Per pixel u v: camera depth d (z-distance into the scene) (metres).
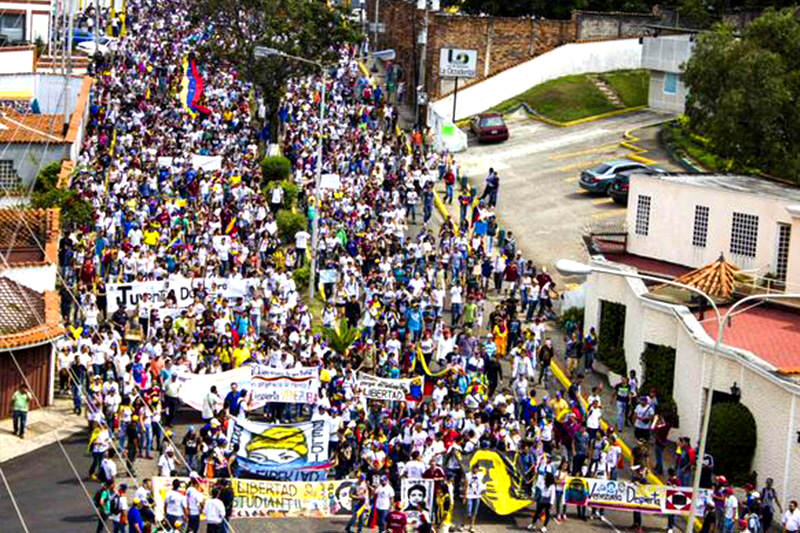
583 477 49.94
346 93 106.69
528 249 79.75
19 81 95.50
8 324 55.38
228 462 48.31
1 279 59.00
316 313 68.44
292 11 98.25
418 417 52.41
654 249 70.44
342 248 72.50
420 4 119.56
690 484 51.53
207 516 44.12
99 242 67.50
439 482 47.53
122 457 49.94
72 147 82.75
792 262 63.38
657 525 50.50
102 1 134.38
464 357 59.22
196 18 117.88
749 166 87.69
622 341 63.69
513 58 114.94
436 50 112.56
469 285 69.06
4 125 83.50
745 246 66.19
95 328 58.28
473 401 54.62
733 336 58.88
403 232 77.44
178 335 57.94
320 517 48.22
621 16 118.25
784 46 87.69
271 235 72.69
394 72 116.94
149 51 118.38
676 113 109.12
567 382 62.75
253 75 97.00
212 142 93.25
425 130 102.75
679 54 107.88
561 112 109.56
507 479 49.34
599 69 116.00
